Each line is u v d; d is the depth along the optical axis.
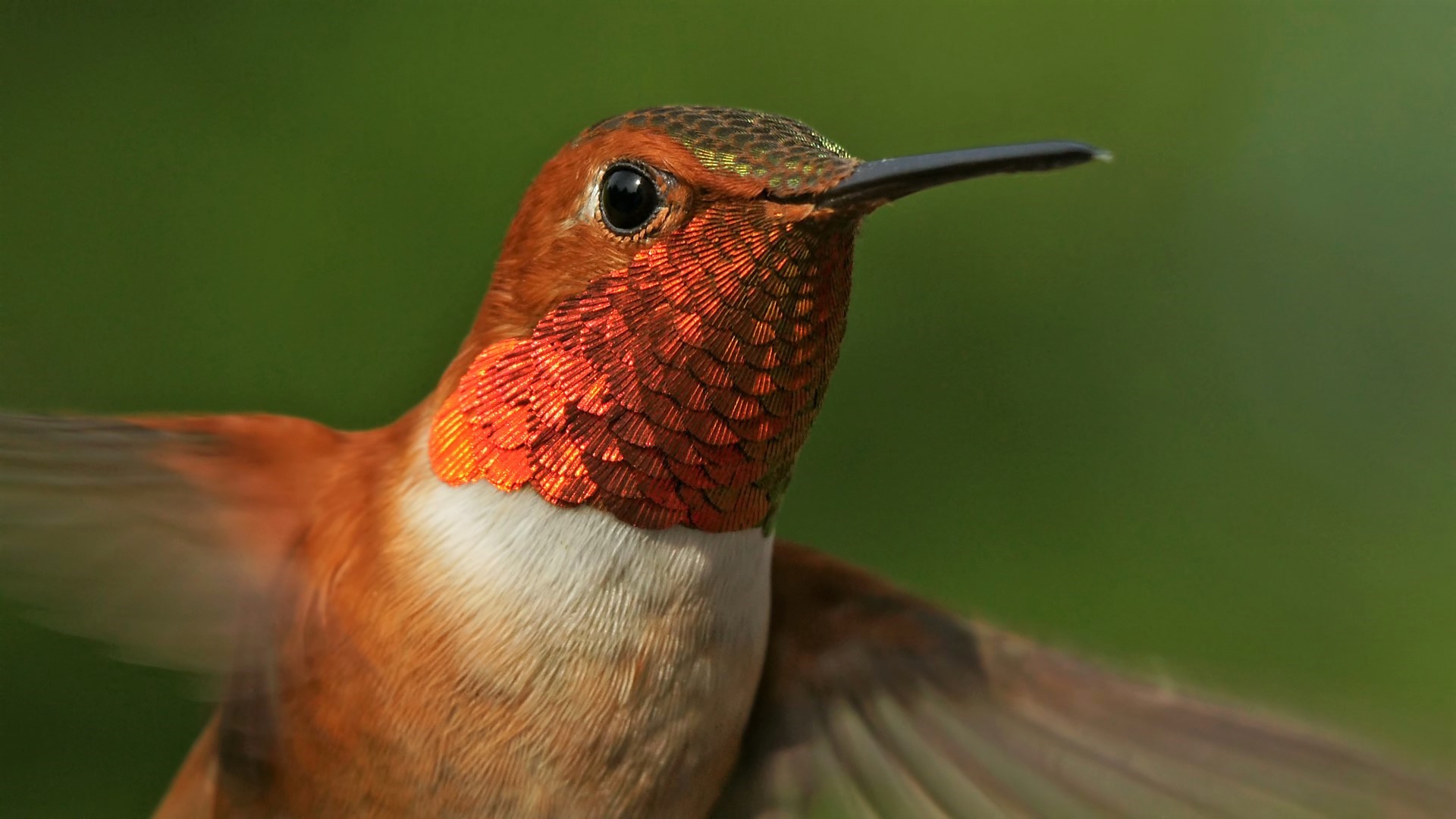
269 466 1.12
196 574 1.12
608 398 1.11
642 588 1.12
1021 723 1.13
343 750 1.12
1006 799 1.13
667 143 1.11
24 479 1.12
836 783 1.14
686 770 1.12
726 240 1.11
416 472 1.12
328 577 1.12
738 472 1.11
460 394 1.12
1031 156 1.10
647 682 1.12
